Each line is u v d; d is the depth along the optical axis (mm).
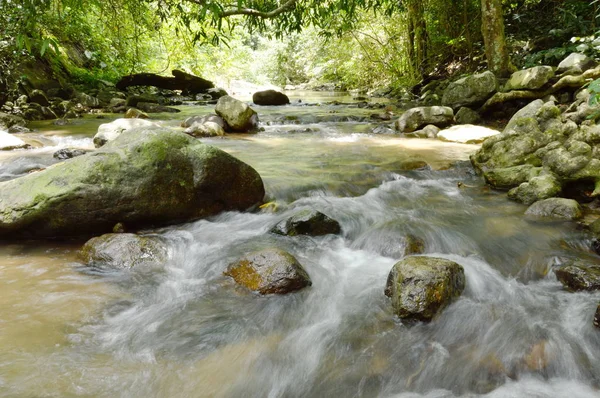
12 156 5727
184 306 2551
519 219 3770
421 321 2379
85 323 2340
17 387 1852
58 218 3297
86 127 8172
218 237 3473
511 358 2141
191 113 10633
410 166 5336
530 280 2906
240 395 1888
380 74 18391
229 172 3906
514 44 10695
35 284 2717
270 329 2359
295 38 25578
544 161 4477
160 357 2102
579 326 2342
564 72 7395
